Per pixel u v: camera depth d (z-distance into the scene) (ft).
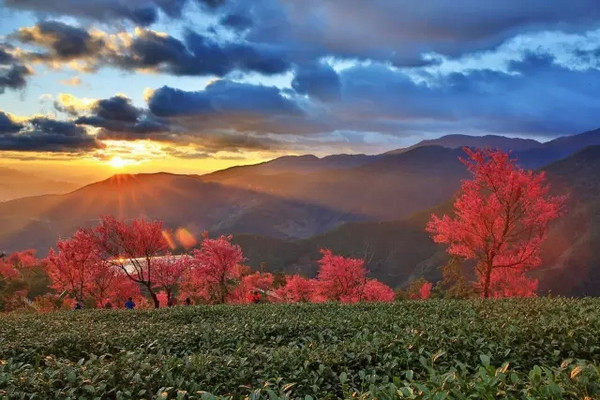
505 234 97.66
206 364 26.76
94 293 156.25
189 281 155.53
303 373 25.16
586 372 16.88
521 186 94.99
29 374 24.94
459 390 16.63
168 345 39.29
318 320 47.03
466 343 29.04
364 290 159.02
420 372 25.95
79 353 39.14
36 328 50.88
